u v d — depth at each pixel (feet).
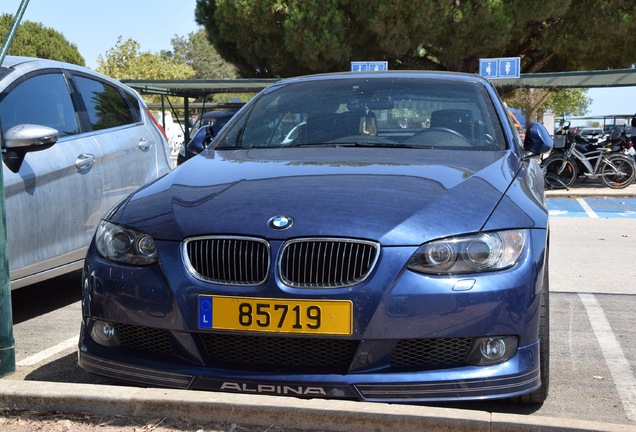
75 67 19.19
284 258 9.93
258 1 70.54
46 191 16.49
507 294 9.89
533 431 9.10
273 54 74.79
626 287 21.35
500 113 14.74
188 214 10.65
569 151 51.88
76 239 17.49
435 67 80.53
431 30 69.87
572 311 18.54
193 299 10.09
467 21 69.82
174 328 10.19
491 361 9.95
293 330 9.80
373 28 68.64
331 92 15.57
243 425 9.71
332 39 69.00
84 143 18.04
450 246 9.91
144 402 10.05
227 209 10.54
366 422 9.40
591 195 48.91
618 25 72.90
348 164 12.19
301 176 11.58
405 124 14.40
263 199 10.68
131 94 21.35
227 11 73.51
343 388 9.79
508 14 71.31
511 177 12.07
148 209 11.10
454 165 12.22
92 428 9.88
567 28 76.59
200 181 11.85
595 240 30.50
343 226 9.95
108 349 10.87
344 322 9.71
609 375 13.62
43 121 17.12
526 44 81.30
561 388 12.86
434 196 10.65
